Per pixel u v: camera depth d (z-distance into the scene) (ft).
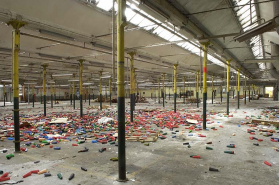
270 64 83.56
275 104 98.22
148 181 15.05
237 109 73.87
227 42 44.06
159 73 101.14
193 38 34.55
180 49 56.65
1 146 25.45
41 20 28.73
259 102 116.47
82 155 21.61
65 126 38.75
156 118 49.26
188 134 31.32
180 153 22.03
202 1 26.63
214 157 20.53
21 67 68.85
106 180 15.30
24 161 19.76
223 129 35.83
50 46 44.21
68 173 16.67
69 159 20.30
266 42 54.24
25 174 16.02
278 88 128.57
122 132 15.17
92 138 29.22
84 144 26.37
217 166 18.02
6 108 90.33
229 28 37.73
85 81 130.41
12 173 16.71
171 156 21.01
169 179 15.38
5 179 15.24
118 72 15.40
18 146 22.88
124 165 15.25
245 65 82.84
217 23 33.91
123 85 15.34
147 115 55.16
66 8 29.37
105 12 32.91
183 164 18.60
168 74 106.83
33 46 41.98
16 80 22.99
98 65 66.59
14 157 21.02
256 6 32.89
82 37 35.60
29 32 33.58
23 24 24.12
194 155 20.83
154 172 16.76
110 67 73.20
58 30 31.78
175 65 62.85
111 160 19.90
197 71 82.69
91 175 16.24
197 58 69.77
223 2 28.71
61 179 15.47
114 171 17.07
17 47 23.26
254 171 16.80
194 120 43.65
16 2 24.36
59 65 67.51
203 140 27.91
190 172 16.71
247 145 25.03
